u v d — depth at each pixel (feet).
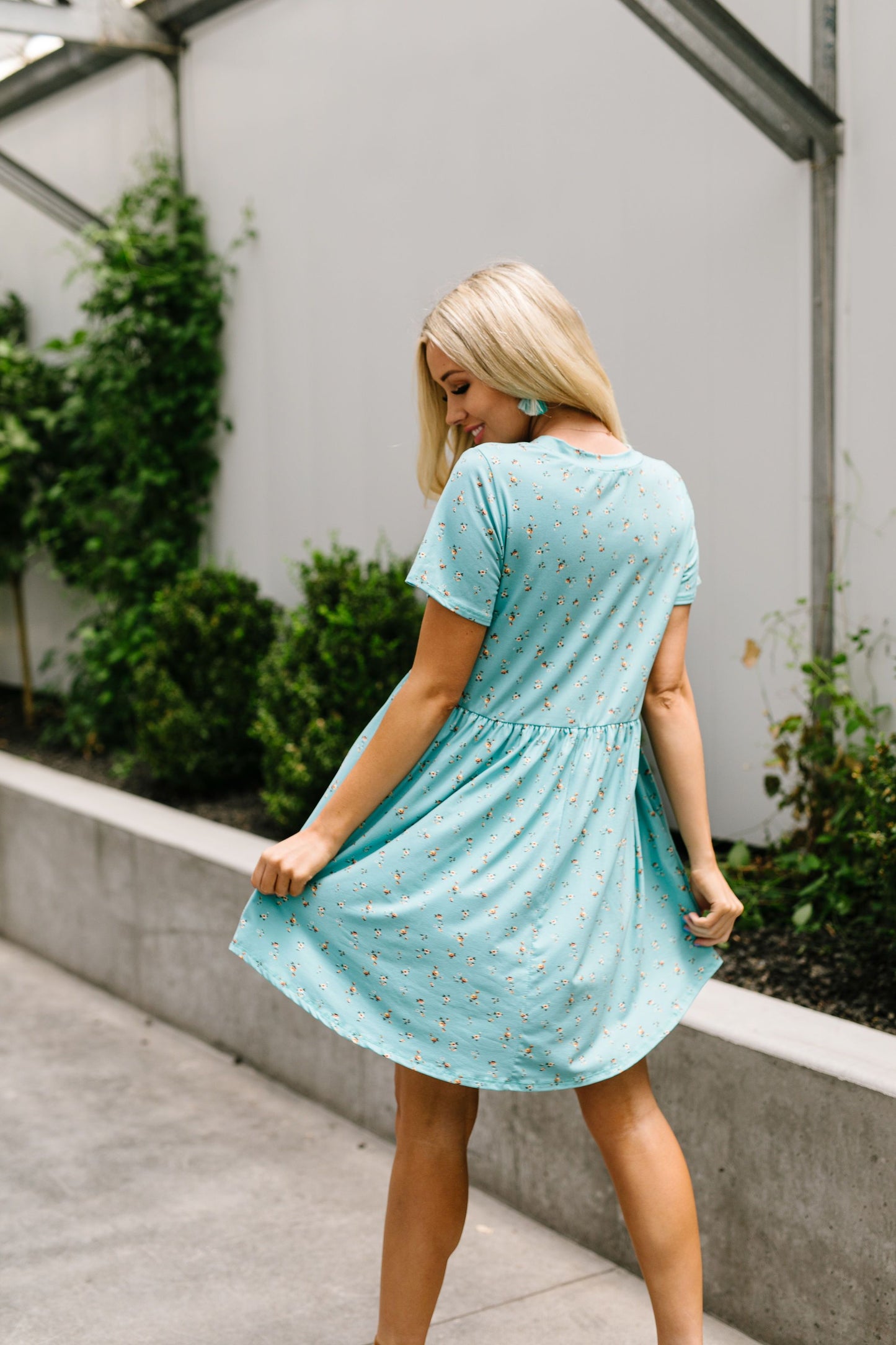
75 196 20.45
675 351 11.69
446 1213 6.15
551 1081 5.71
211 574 16.35
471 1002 5.68
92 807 14.32
